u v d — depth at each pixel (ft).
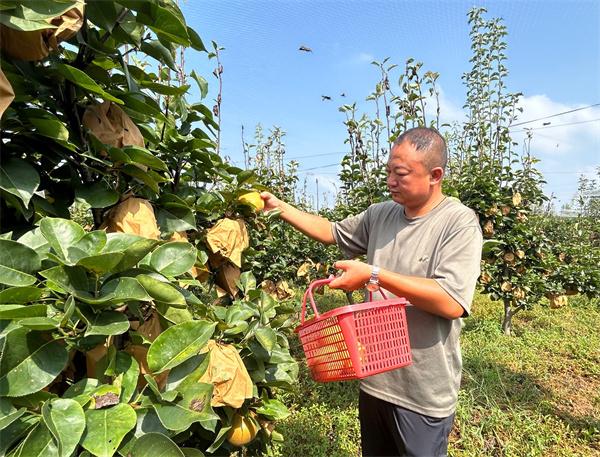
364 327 4.90
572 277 18.35
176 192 5.38
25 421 2.65
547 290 18.25
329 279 5.40
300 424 11.03
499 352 17.06
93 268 2.87
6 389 2.53
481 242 5.96
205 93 5.48
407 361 5.23
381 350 5.01
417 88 11.89
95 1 3.41
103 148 3.58
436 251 5.99
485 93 18.10
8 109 3.07
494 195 14.26
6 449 2.56
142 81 4.07
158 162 3.64
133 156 3.65
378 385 6.38
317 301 24.20
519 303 18.39
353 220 7.65
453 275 5.58
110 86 4.08
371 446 6.74
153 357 3.16
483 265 17.19
